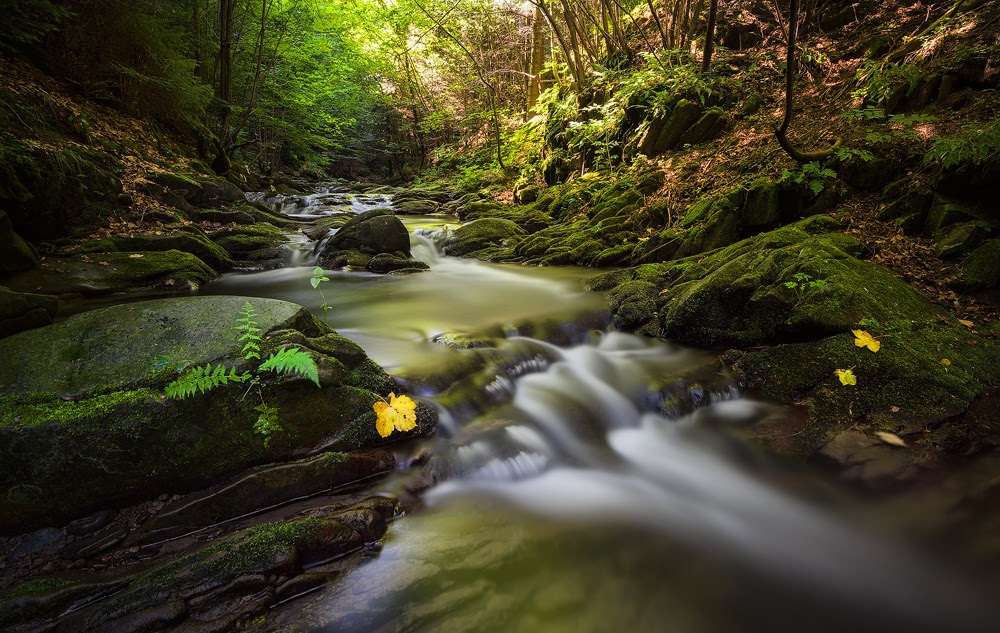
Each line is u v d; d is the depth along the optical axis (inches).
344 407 125.6
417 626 82.4
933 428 131.1
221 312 130.8
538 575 95.6
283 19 617.0
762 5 396.2
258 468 110.9
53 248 249.1
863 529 109.2
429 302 245.0
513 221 420.2
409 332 195.9
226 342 117.9
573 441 144.2
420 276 308.3
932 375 143.7
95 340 117.6
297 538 93.7
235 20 581.9
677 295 216.1
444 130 968.9
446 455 128.2
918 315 168.7
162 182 342.6
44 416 96.0
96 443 97.1
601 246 320.8
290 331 127.6
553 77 660.7
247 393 111.0
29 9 305.1
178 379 106.0
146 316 127.5
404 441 131.4
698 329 195.9
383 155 1273.4
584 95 494.3
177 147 440.5
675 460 139.8
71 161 270.8
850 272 181.8
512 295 259.9
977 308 173.8
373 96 1045.8
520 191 508.1
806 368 159.6
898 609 90.9
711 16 349.7
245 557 88.6
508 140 642.2
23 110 277.3
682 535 109.8
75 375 107.3
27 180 236.7
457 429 139.5
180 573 85.7
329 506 107.2
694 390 163.8
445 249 388.8
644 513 117.5
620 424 154.9
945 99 242.2
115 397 101.7
